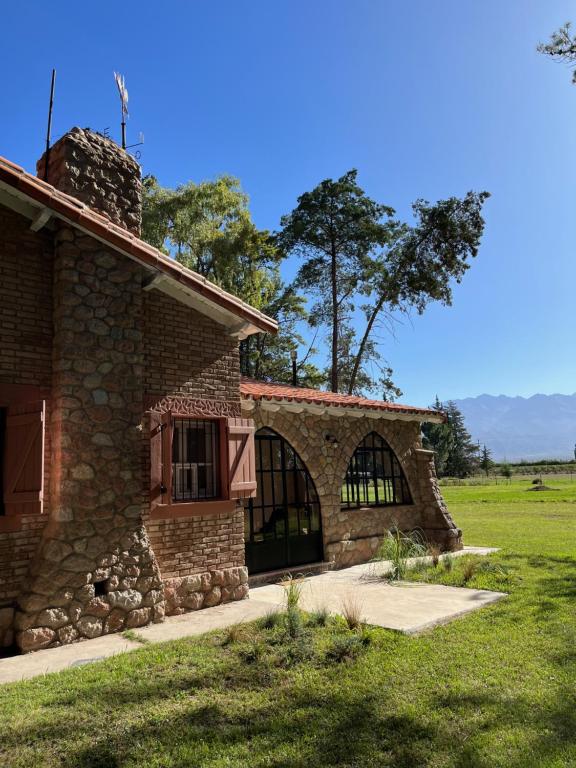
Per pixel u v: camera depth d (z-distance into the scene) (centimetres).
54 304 725
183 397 854
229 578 862
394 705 459
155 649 612
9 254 696
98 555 690
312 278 3159
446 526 1389
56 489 677
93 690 495
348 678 519
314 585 973
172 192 2958
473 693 476
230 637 641
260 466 1109
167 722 436
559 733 406
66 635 644
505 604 779
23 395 680
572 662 541
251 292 3048
